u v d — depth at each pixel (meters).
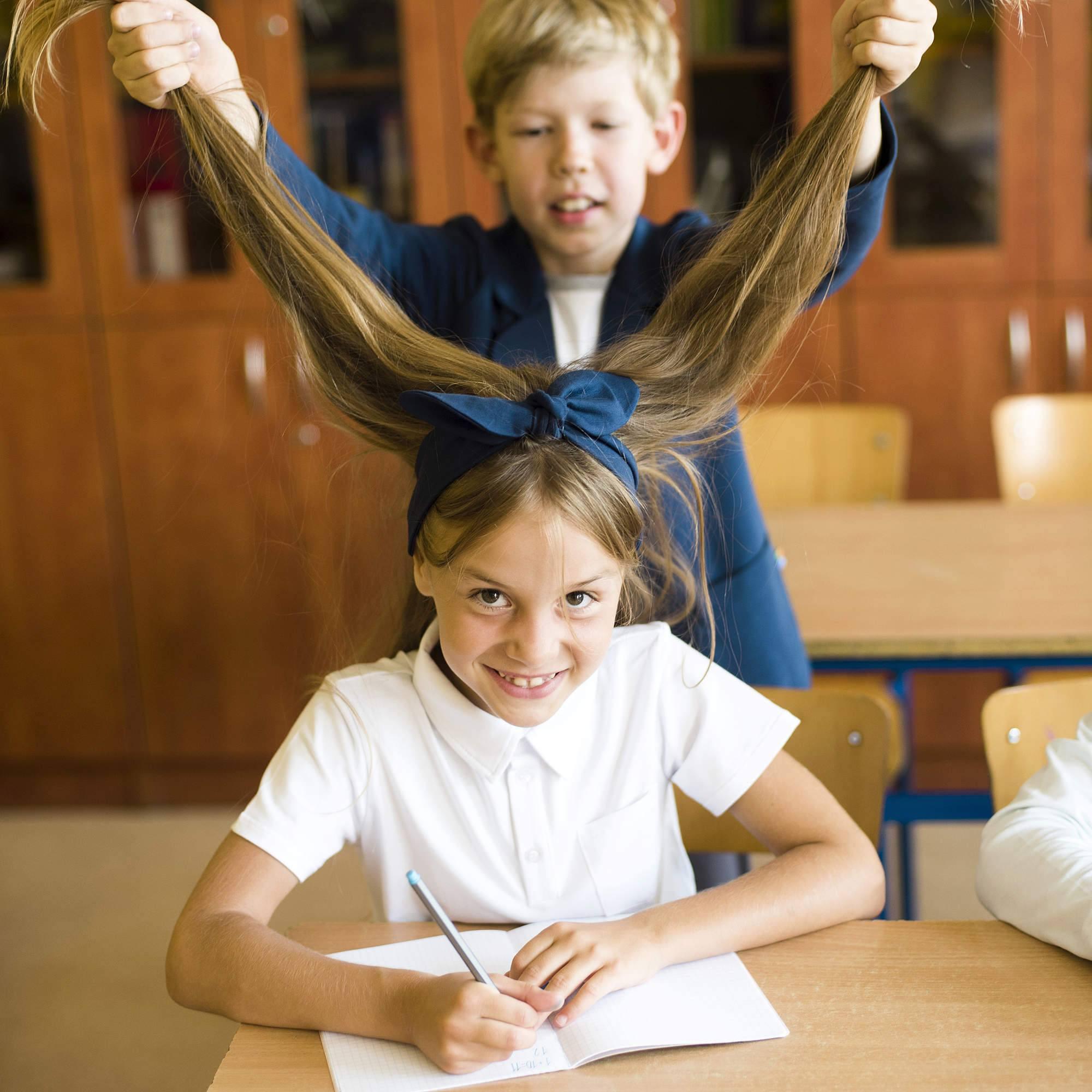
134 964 2.44
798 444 2.75
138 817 3.21
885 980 0.97
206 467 3.10
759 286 1.10
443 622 1.04
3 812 3.28
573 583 0.99
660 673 1.20
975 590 2.02
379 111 2.97
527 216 1.62
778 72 2.91
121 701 3.24
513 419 0.98
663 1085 0.85
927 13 1.05
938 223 2.98
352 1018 0.92
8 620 3.21
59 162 2.99
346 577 1.37
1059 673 2.29
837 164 1.07
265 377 3.04
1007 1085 0.84
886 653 1.81
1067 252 2.96
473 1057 0.87
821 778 1.39
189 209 3.00
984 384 3.03
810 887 1.05
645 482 1.21
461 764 1.14
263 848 1.09
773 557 1.54
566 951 0.96
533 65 1.54
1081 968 0.98
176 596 3.17
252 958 0.97
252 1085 0.87
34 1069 2.09
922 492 3.10
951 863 2.72
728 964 0.99
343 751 1.14
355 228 1.57
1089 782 1.15
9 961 2.47
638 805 1.17
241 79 1.21
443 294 1.65
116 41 1.06
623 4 1.57
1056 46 2.87
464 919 1.15
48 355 3.07
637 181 1.62
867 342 3.04
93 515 3.14
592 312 1.65
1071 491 2.70
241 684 3.21
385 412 1.12
